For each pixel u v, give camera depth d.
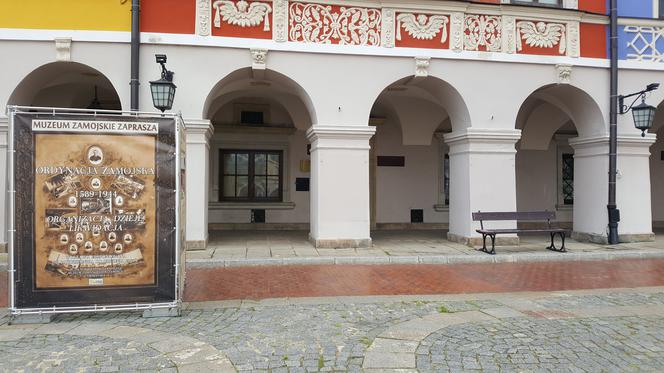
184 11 10.20
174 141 5.53
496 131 11.18
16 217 5.18
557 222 16.44
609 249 10.91
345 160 10.75
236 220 14.91
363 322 5.36
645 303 6.28
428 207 15.75
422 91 13.27
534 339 4.74
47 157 5.23
